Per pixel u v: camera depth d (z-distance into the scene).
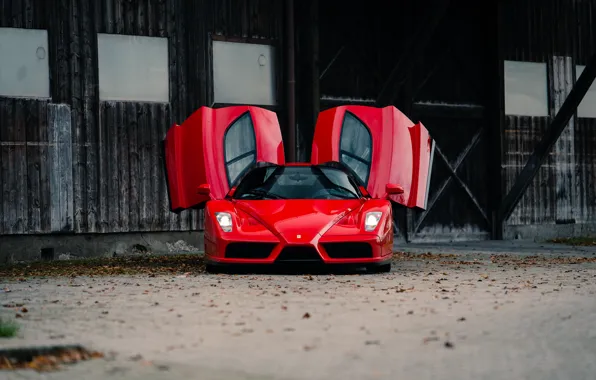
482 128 18.28
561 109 18.69
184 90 15.26
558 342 4.55
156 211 14.94
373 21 17.12
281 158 10.75
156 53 15.09
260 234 8.66
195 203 10.52
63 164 14.23
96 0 14.61
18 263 13.10
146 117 14.93
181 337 4.75
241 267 9.01
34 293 7.16
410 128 11.13
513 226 18.47
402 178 10.76
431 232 17.59
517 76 18.56
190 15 15.35
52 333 4.89
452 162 17.92
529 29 18.69
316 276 8.54
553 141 18.66
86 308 5.98
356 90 16.92
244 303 6.18
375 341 4.58
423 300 6.32
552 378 3.69
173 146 10.78
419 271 9.31
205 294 6.79
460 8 18.08
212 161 10.39
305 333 4.86
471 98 18.19
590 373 3.79
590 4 19.52
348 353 4.27
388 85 16.86
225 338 4.71
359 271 9.32
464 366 3.94
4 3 13.92
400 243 17.17
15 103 13.91
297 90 16.34
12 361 4.13
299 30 16.34
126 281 8.24
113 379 3.73
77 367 3.99
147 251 14.84
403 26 17.34
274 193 9.60
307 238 8.53
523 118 18.55
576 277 8.34
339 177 9.98
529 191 18.67
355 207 9.19
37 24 14.14
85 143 14.42
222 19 15.63
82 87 14.44
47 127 14.12
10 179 13.84
